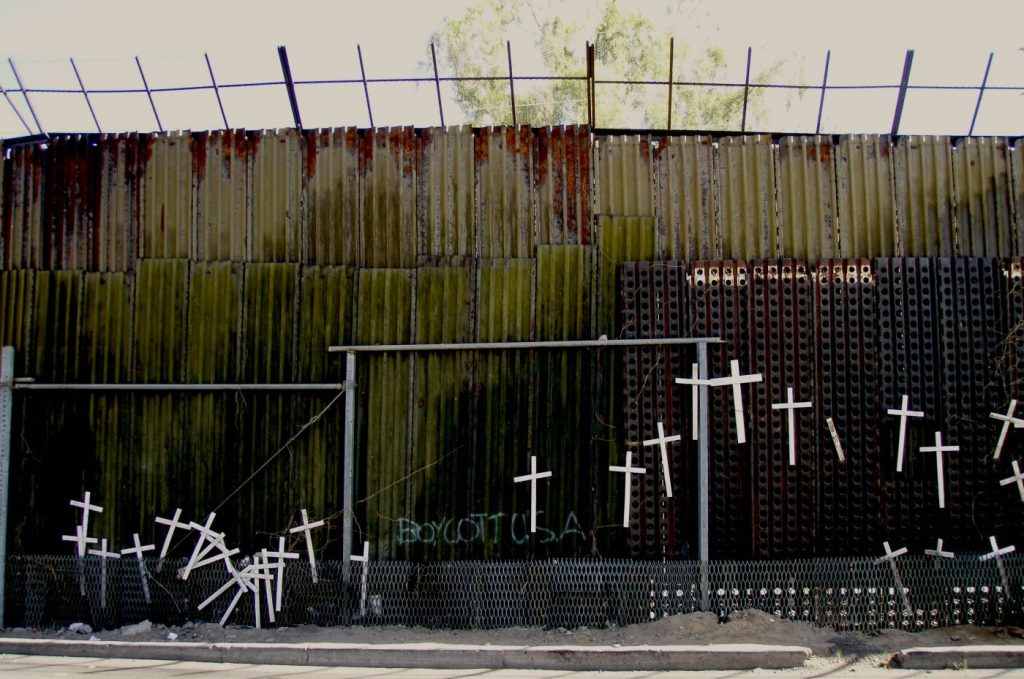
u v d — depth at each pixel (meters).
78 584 8.77
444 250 8.80
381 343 8.71
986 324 8.45
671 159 8.76
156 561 8.73
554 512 8.46
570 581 8.34
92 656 7.86
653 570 8.23
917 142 8.77
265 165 9.02
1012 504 8.30
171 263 9.00
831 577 8.20
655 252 8.67
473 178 8.83
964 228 8.67
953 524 8.26
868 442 8.34
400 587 8.45
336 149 8.97
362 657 7.51
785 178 8.72
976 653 7.15
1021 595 8.13
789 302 8.47
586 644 7.68
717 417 8.38
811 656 7.39
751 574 8.18
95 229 9.15
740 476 8.35
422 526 8.52
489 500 8.50
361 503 8.57
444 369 8.65
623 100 16.59
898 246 8.64
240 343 8.85
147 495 8.83
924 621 8.11
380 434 8.62
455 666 7.41
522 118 16.77
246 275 8.91
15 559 8.82
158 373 8.91
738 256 8.65
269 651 7.62
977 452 8.33
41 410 9.00
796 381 8.39
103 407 8.95
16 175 9.28
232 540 8.70
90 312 9.05
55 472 8.92
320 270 8.86
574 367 8.56
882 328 8.45
